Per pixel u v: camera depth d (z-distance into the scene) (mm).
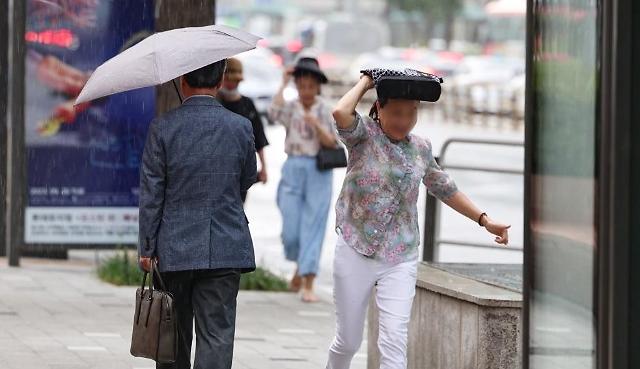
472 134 84250
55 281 28562
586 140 11422
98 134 30641
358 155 15406
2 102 32750
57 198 30594
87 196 30734
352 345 15930
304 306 27047
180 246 15391
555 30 12250
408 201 15484
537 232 12766
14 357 20234
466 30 183750
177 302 16031
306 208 27406
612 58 10734
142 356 15539
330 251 39062
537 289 12789
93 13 30359
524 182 12859
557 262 12289
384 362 15477
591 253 11312
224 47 15797
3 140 32812
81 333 22594
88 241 30766
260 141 28031
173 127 15477
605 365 10891
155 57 15477
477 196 50406
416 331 18219
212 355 15539
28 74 30234
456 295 16812
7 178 32781
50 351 20844
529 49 12781
